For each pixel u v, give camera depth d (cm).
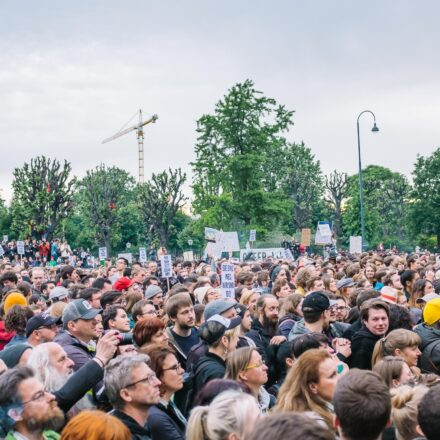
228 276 1191
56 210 5622
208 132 6172
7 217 9175
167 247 6397
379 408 368
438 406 364
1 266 1953
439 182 8338
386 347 663
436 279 1323
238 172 6081
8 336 817
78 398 535
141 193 6575
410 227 8419
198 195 6131
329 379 498
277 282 1149
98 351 557
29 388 455
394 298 920
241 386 496
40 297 1210
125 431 402
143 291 1353
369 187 9462
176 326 815
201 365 639
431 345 744
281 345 723
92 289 979
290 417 264
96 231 7650
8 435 452
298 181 8188
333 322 875
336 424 391
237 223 6256
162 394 573
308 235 3884
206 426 400
